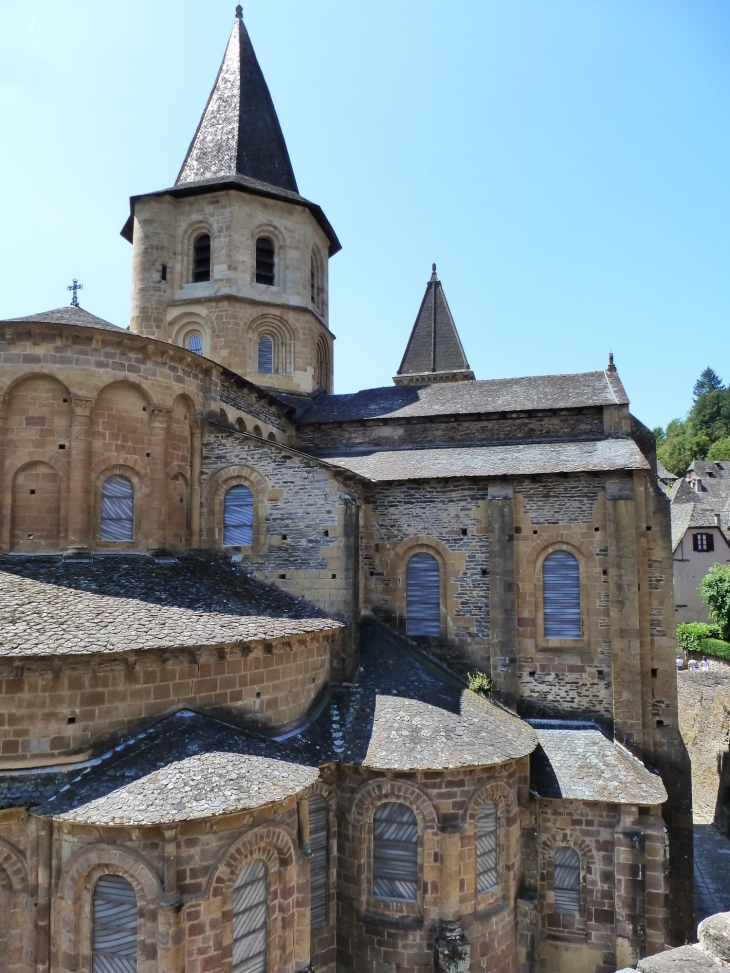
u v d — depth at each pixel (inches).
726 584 1715.1
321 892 653.9
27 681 504.1
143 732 540.1
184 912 467.2
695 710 1375.5
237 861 498.9
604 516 839.7
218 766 502.9
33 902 490.0
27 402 706.8
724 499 2773.1
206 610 620.4
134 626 548.7
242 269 1092.5
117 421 736.3
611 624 815.1
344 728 687.1
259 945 526.0
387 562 890.1
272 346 1120.2
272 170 1176.2
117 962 479.2
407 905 639.1
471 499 872.3
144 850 470.9
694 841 1135.6
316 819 651.5
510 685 828.0
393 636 860.6
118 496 735.7
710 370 5551.2
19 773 499.8
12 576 614.9
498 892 681.6
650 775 749.3
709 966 237.9
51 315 757.3
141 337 736.3
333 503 773.3
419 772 640.4
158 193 1101.1
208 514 810.8
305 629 652.7
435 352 1656.0
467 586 861.8
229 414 882.8
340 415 1066.7
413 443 1016.2
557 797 720.3
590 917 719.1
